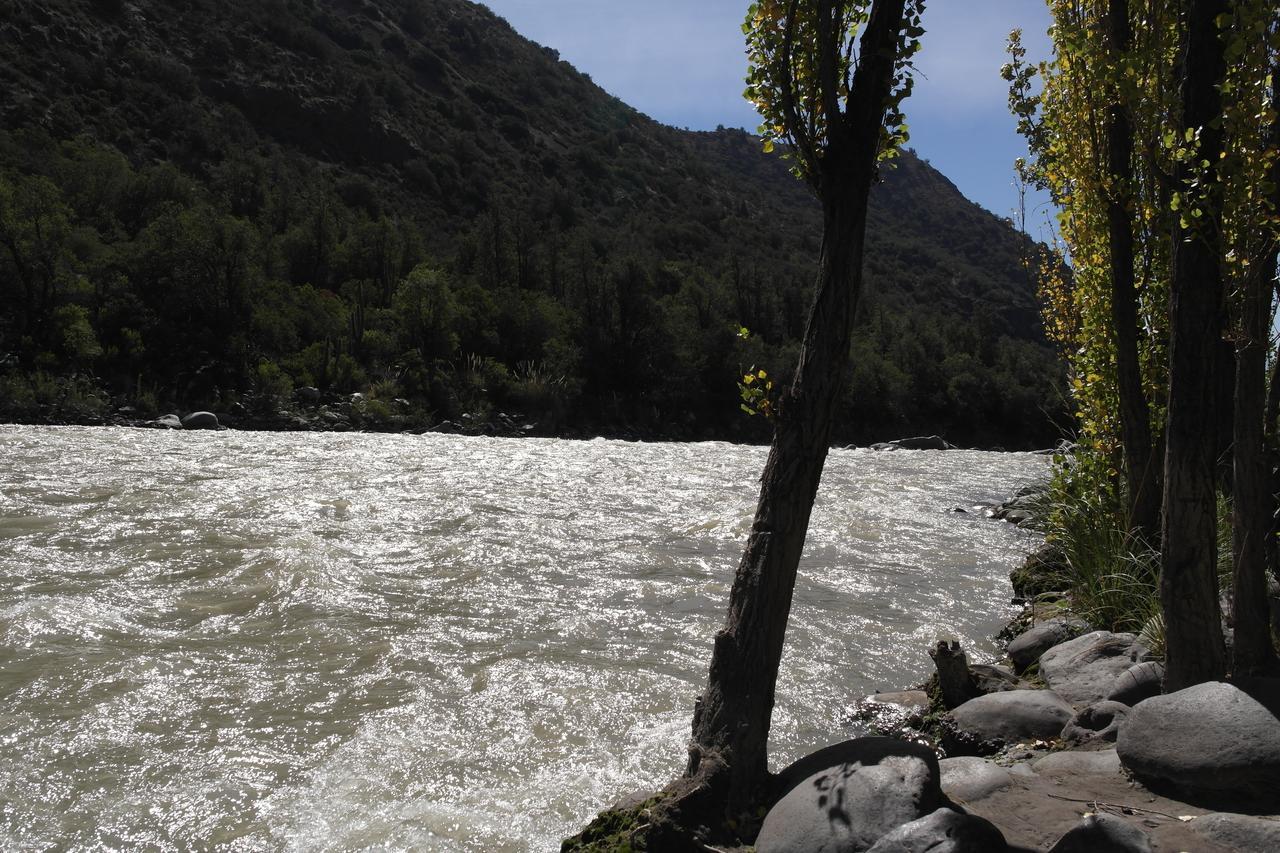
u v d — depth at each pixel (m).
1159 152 4.15
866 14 3.52
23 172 51.66
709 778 3.27
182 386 38.38
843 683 5.74
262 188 65.81
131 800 3.87
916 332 78.12
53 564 7.54
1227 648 4.62
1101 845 2.84
